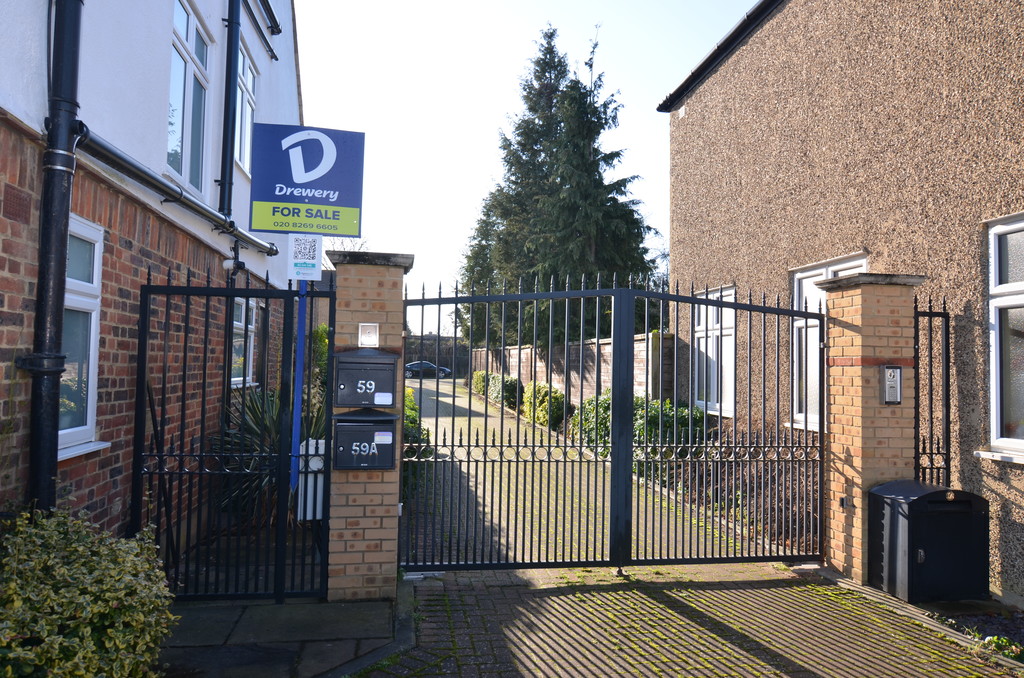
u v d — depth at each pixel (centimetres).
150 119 551
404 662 392
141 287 474
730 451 832
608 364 1270
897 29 646
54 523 330
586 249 2277
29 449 374
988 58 541
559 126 3088
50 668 270
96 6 449
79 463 428
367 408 490
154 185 501
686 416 969
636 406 1002
